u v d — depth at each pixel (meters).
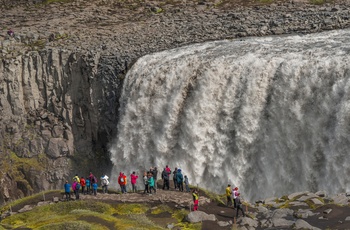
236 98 77.81
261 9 111.12
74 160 94.50
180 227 54.53
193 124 81.00
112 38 104.88
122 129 88.75
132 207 60.41
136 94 87.62
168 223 56.19
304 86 72.31
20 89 98.12
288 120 73.31
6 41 104.81
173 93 83.69
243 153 76.44
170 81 84.00
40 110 98.56
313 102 71.62
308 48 79.38
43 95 99.06
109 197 64.44
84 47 99.75
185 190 65.12
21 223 59.38
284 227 52.72
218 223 54.88
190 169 81.06
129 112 88.00
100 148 94.00
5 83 97.31
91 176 66.38
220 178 78.31
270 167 74.31
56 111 97.25
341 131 68.06
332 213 54.22
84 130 95.38
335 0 110.31
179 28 106.62
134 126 87.50
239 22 103.50
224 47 88.38
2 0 142.88
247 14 108.44
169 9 122.44
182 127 82.38
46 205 62.94
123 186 65.94
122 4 130.25
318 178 70.50
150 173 64.06
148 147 86.19
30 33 109.06
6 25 120.81
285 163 73.25
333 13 98.88
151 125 85.75
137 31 108.25
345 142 67.81
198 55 85.62
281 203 59.41
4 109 97.19
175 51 91.56
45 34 109.56
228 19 107.38
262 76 75.75
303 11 104.62
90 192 67.44
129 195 64.50
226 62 79.88
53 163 94.12
